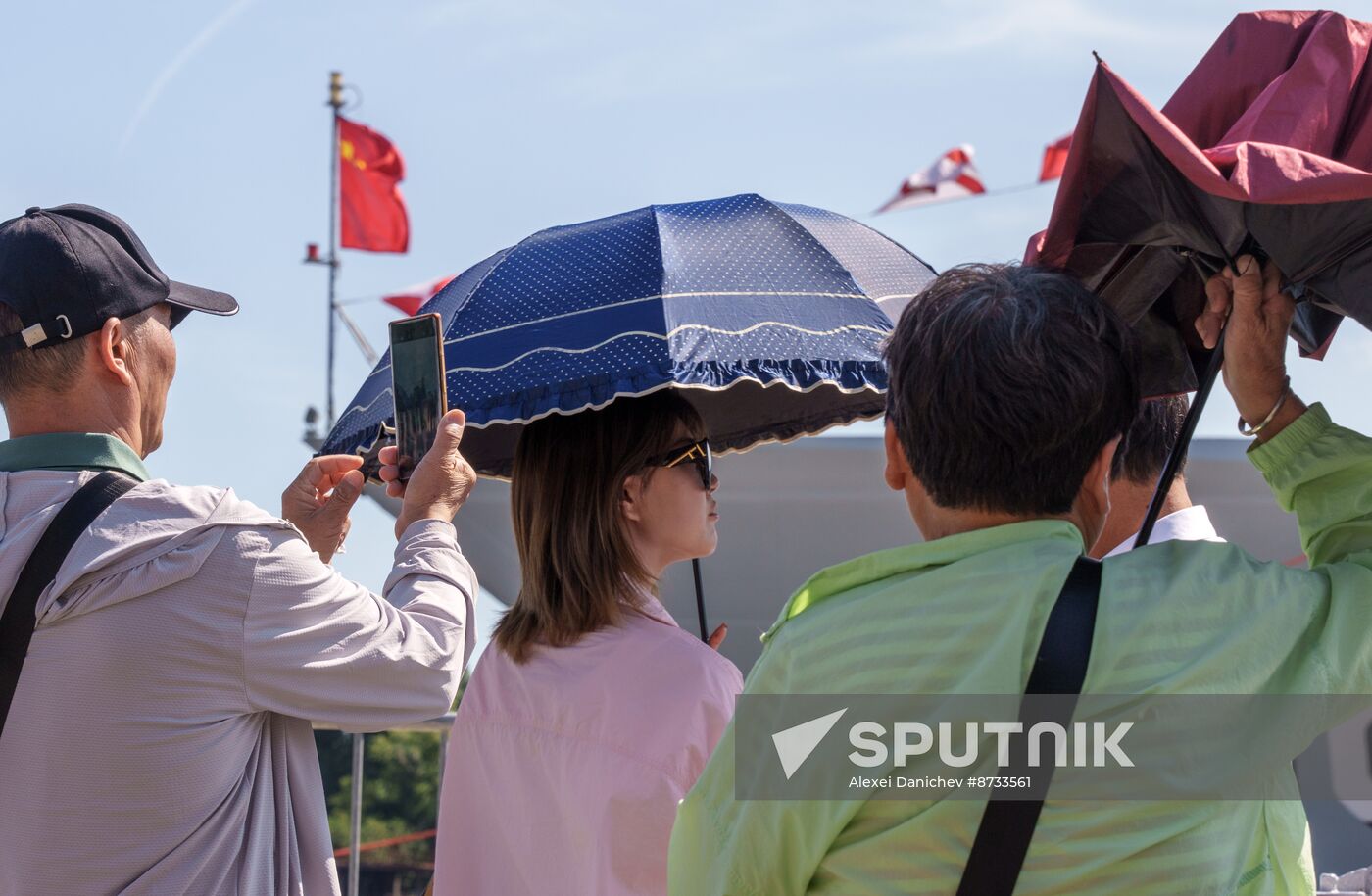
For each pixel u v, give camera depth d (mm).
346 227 14352
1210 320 1920
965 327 1623
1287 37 1929
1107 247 1965
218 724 2000
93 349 2127
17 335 2102
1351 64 1848
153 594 1981
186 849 1972
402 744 30219
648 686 2211
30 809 1956
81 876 1947
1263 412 1861
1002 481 1620
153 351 2205
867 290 2545
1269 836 1616
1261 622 1565
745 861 1599
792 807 1572
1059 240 1931
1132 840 1480
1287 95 1828
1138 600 1551
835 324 2422
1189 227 1821
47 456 2088
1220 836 1518
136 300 2162
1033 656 1519
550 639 2324
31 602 1971
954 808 1502
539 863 2242
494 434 3135
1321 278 1788
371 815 29250
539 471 2391
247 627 2006
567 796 2213
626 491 2400
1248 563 1637
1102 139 1820
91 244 2139
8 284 2096
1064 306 1639
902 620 1582
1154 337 2123
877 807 1547
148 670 1962
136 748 1954
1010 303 1633
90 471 2078
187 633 1979
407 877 14828
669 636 2266
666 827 2137
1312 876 1661
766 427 3180
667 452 2406
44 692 1963
